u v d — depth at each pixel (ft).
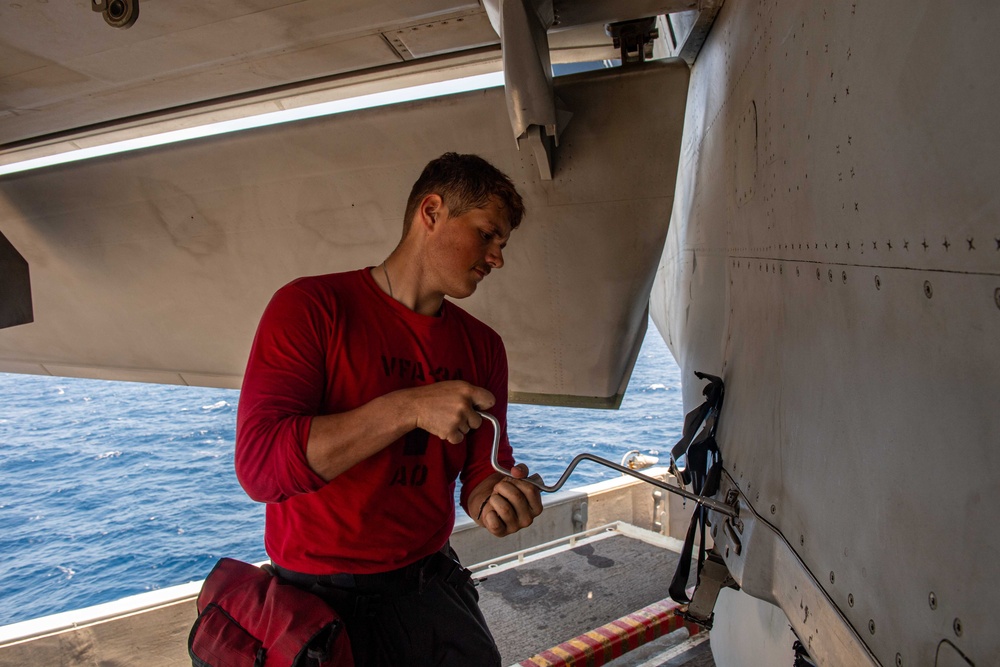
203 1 8.18
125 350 12.69
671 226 11.28
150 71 10.09
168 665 12.29
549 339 10.25
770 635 6.92
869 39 3.35
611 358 10.27
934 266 2.73
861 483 3.51
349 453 4.34
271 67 10.21
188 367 12.51
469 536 15.34
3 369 13.97
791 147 4.72
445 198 4.95
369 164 9.59
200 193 10.57
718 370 7.14
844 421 3.75
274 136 9.77
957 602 2.60
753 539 5.30
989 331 2.35
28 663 11.43
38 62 9.61
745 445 5.83
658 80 8.13
